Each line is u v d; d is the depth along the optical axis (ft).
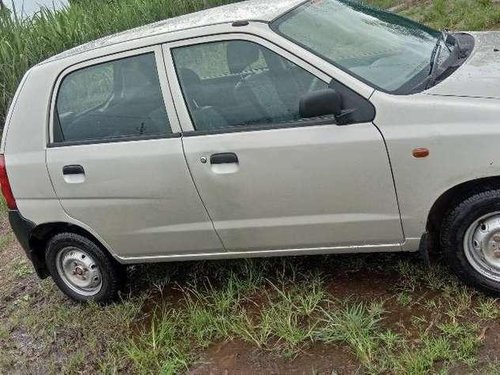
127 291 16.03
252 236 13.47
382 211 12.30
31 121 15.03
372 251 12.91
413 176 11.78
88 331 15.10
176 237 14.17
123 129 14.06
